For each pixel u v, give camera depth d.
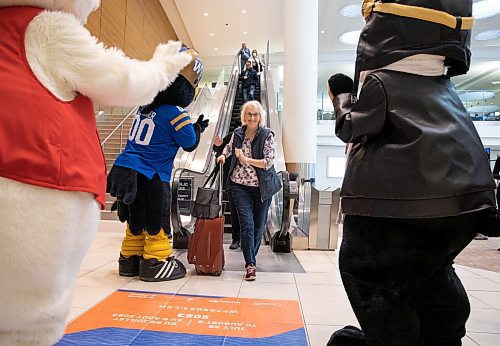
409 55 1.22
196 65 2.78
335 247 4.67
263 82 9.73
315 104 8.16
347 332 1.63
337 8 11.85
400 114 1.19
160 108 2.81
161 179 2.85
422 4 1.22
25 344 0.88
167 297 2.45
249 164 3.09
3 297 0.81
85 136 0.95
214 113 8.25
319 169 16.69
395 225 1.19
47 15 0.93
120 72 0.95
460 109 1.26
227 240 5.14
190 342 1.76
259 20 13.22
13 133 0.82
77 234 0.91
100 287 2.63
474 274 3.62
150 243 2.91
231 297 2.51
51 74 0.91
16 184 0.81
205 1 12.01
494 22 12.16
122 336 1.79
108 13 9.02
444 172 1.11
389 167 1.17
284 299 2.50
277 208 5.50
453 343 1.45
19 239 0.79
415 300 1.36
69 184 0.87
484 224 1.22
